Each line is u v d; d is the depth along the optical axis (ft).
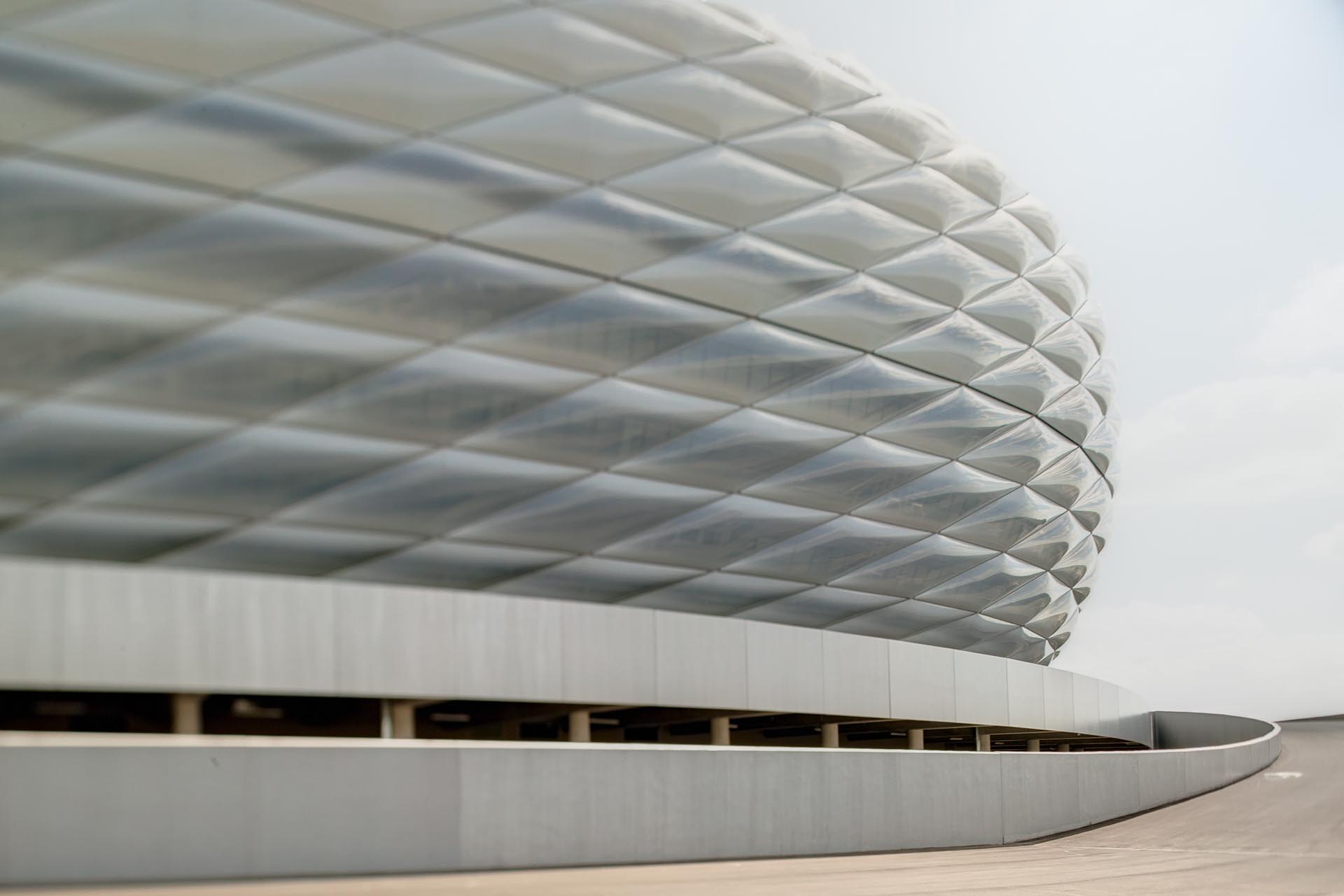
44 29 30.86
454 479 39.96
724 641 41.16
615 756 29.45
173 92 32.50
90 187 32.22
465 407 38.96
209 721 37.99
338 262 35.50
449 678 33.65
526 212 37.81
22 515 34.47
